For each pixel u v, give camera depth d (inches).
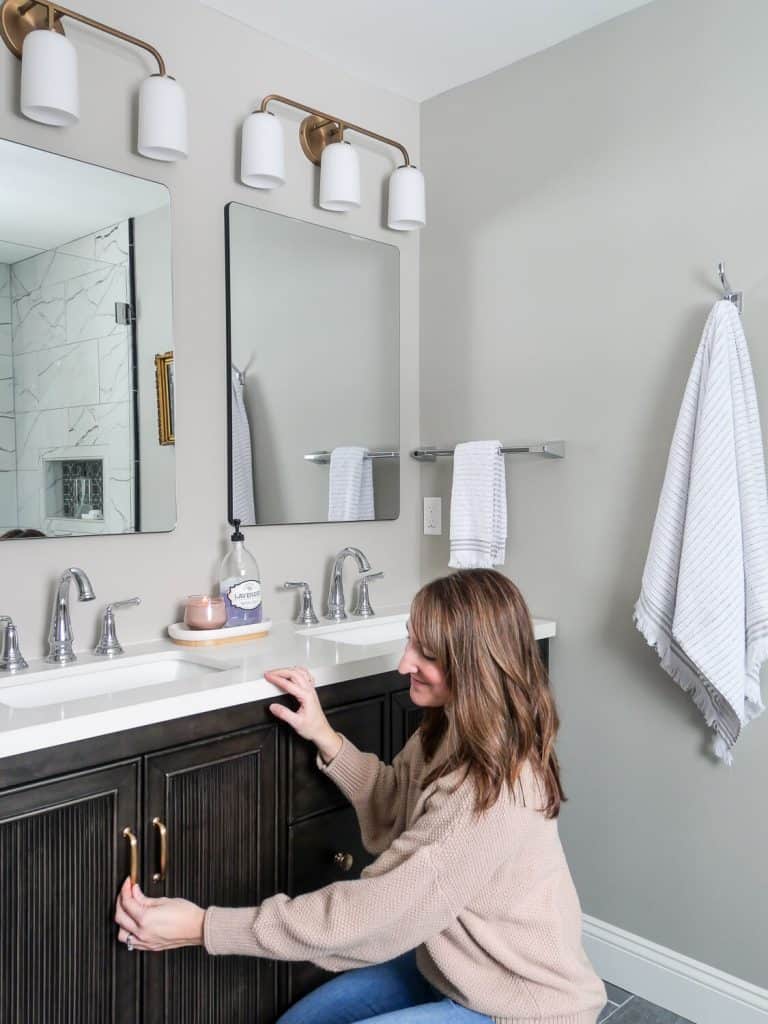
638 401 81.1
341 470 92.4
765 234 72.5
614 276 82.8
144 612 76.2
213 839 59.9
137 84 73.9
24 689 64.1
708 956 76.9
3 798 49.2
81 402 70.8
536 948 45.4
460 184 96.3
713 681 69.0
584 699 86.0
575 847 86.8
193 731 58.4
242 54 82.3
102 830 54.0
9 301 66.4
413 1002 52.8
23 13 66.0
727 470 69.8
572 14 81.4
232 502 81.4
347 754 61.1
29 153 67.2
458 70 92.4
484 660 46.4
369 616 92.0
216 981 60.5
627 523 82.0
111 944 54.6
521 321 90.7
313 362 89.1
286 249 86.2
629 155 81.6
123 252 73.2
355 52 88.3
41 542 69.3
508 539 92.6
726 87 74.8
